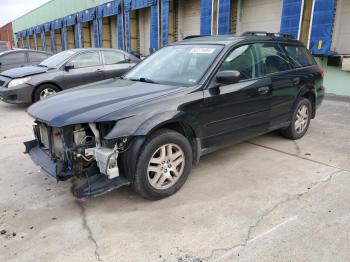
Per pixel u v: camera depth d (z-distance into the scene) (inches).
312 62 214.1
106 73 329.1
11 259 97.4
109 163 113.3
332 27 347.9
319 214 117.9
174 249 100.7
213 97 140.9
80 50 324.5
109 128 116.5
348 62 337.4
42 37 1307.8
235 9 470.0
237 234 107.3
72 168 119.0
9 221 117.6
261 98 165.0
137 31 697.0
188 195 134.3
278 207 123.3
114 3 722.8
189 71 150.1
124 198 132.7
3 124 260.2
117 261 96.0
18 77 294.5
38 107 135.7
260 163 167.3
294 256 96.0
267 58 174.4
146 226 113.1
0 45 601.9
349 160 170.2
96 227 113.0
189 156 136.2
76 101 131.3
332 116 268.4
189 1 573.9
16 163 173.0
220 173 155.6
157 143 123.0
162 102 126.4
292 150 185.9
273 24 433.7
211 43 161.6
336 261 93.7
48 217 119.8
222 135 150.5
